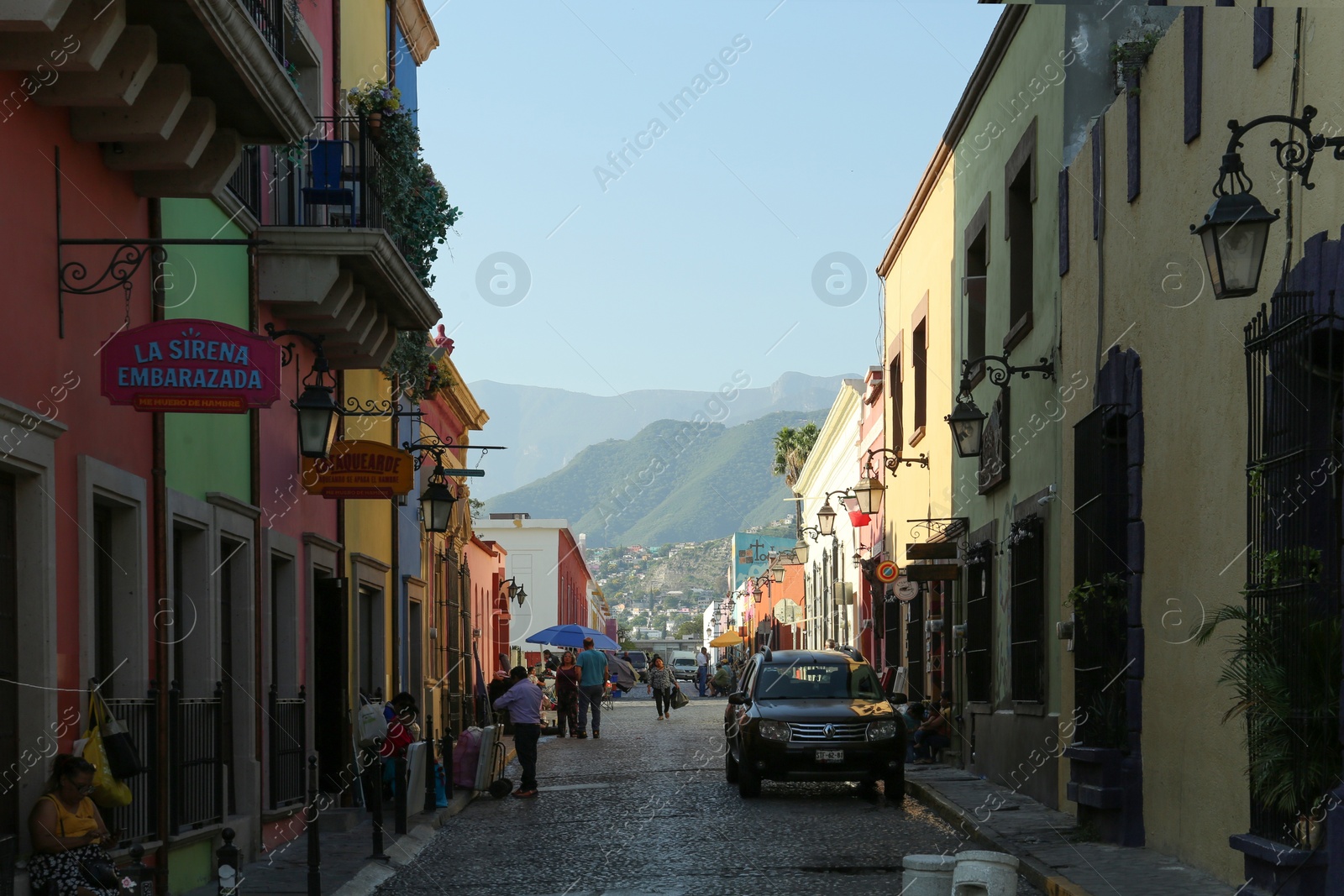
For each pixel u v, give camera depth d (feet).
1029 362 55.31
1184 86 35.88
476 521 224.33
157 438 33.86
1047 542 51.80
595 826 49.03
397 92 49.62
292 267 43.06
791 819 50.16
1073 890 31.55
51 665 27.07
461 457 101.81
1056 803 48.67
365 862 39.58
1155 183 38.42
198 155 31.22
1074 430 46.21
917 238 81.51
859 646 107.86
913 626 82.69
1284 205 29.22
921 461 78.18
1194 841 34.86
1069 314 48.11
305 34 47.60
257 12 35.12
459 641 99.19
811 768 56.34
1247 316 31.24
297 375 47.67
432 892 35.83
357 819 50.14
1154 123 38.58
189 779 35.55
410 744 51.24
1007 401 59.06
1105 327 43.57
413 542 76.84
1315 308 26.96
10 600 26.68
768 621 192.13
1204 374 34.19
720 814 52.06
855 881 35.65
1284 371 28.37
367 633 63.77
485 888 36.24
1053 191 51.65
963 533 68.23
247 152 41.83
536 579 223.51
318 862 32.86
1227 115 32.78
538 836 47.03
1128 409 40.63
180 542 37.58
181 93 29.22
